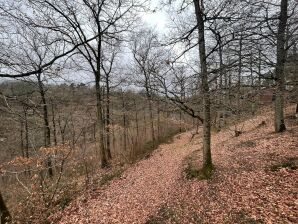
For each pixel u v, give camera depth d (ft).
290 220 21.72
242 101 26.91
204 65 29.30
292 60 26.03
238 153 44.70
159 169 56.39
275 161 35.63
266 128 60.75
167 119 101.76
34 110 17.51
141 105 90.58
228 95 26.55
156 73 28.07
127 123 97.66
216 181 35.55
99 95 59.57
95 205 38.55
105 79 73.51
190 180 39.73
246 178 33.24
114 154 78.89
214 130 80.07
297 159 34.22
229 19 25.41
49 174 55.42
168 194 37.42
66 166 47.09
